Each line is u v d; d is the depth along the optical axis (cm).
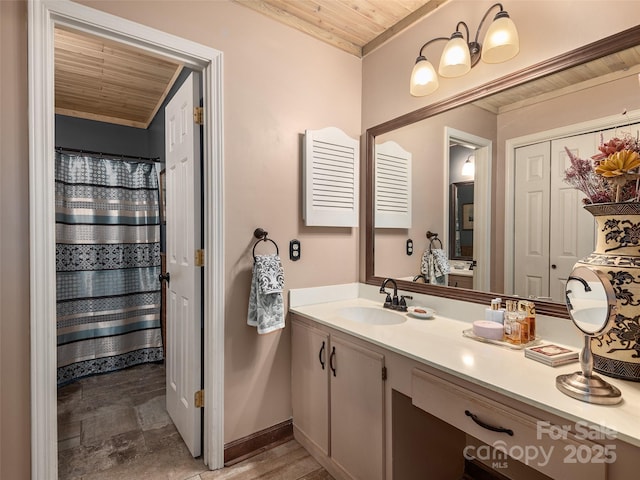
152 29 158
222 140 178
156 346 335
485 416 104
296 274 207
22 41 134
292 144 204
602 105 125
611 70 122
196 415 185
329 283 221
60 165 289
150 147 367
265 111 194
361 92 235
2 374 131
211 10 175
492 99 159
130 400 253
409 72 202
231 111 182
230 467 178
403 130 205
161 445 197
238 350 186
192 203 186
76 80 278
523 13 147
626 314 101
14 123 132
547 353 118
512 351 129
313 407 185
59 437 204
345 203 218
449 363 117
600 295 91
